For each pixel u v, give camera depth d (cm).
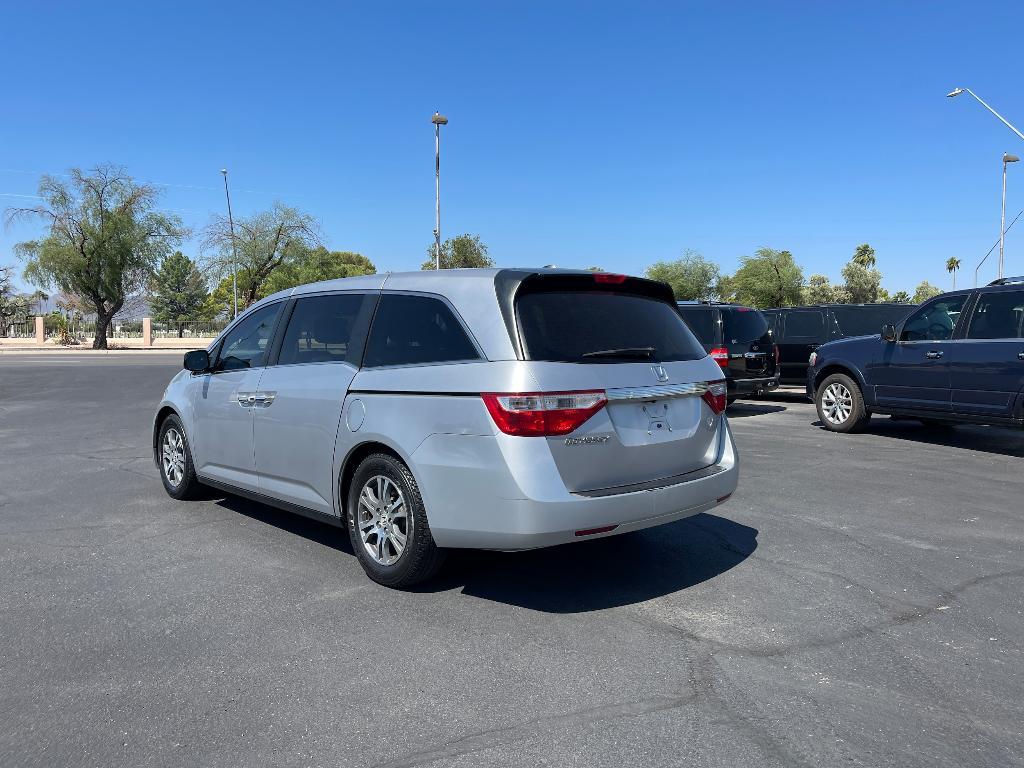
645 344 421
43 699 303
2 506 620
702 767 255
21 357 3447
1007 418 832
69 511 603
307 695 306
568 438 368
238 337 565
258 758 262
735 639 357
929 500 632
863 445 918
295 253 4897
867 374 978
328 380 455
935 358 897
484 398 370
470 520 374
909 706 296
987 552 490
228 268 4825
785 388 1659
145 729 281
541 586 429
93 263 4447
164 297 10575
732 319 1177
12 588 429
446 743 270
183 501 635
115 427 1097
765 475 732
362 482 431
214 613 391
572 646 350
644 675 321
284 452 489
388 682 316
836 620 379
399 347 423
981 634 363
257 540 521
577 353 385
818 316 1433
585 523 367
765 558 477
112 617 386
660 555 484
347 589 425
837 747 267
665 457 411
